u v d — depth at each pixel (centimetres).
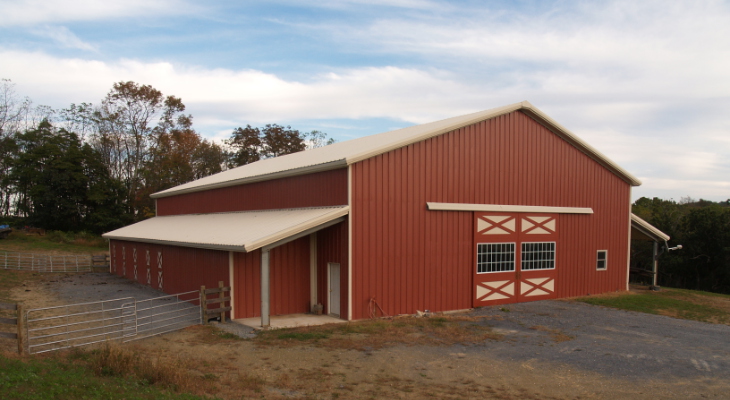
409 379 909
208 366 937
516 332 1351
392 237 1566
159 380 814
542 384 900
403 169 1598
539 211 1944
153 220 2923
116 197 4644
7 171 5219
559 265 2008
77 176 4406
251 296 1477
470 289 1755
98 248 3906
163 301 1803
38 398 648
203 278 1650
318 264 1620
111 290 2098
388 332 1287
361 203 1502
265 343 1137
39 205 4409
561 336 1303
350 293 1470
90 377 788
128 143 5500
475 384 891
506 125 1866
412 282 1609
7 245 3691
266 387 833
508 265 1856
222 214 2278
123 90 5262
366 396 811
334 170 1549
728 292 3394
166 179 5028
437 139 1680
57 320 1412
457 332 1324
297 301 1598
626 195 2259
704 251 3444
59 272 2752
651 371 988
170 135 5409
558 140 2023
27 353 928
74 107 5681
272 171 1902
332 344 1142
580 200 2084
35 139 5019
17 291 1977
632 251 3784
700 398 838
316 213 1522
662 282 3822
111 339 1102
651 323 1527
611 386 894
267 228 1488
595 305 1858
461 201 1731
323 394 811
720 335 1371
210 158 5594
